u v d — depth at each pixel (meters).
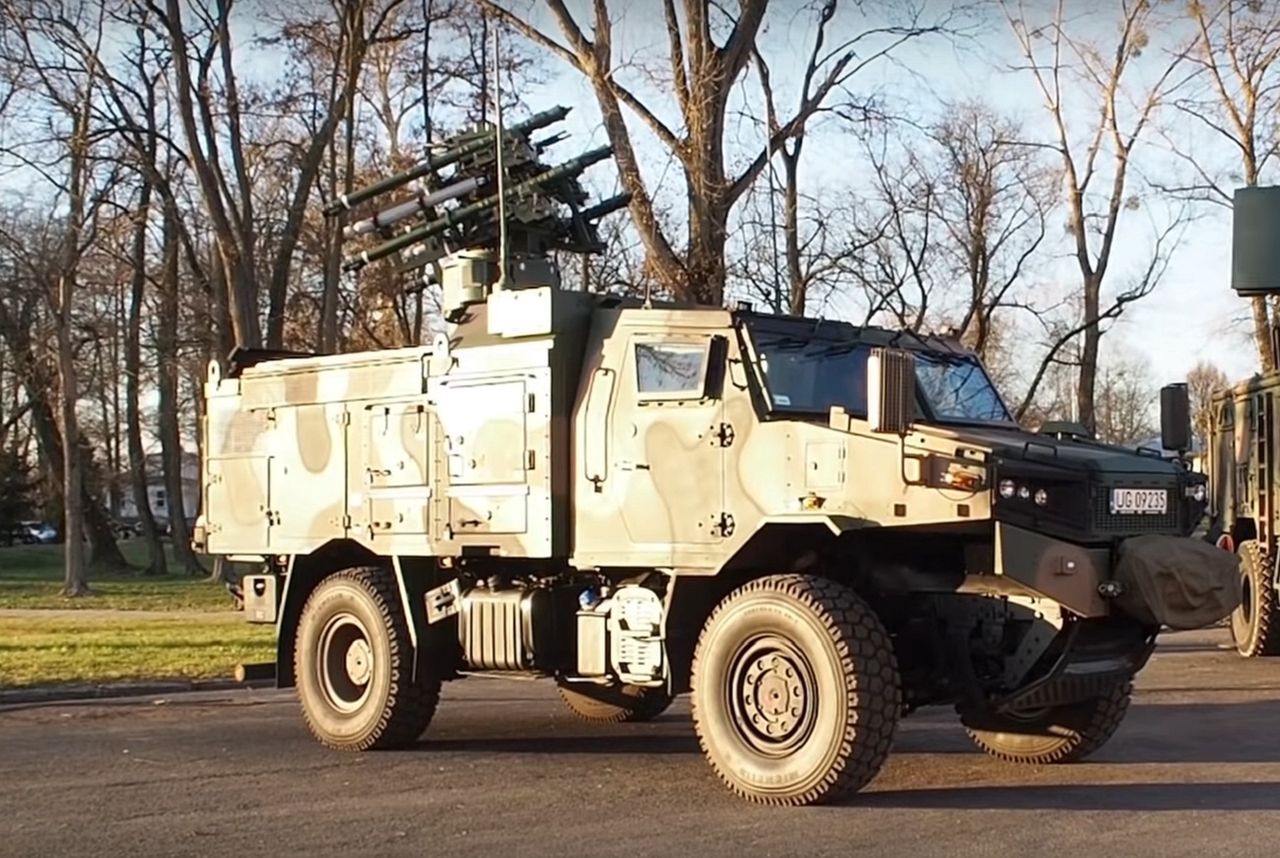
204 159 27.50
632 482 9.78
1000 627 9.04
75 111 29.64
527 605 10.47
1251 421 18.02
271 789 9.52
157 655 17.89
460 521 10.70
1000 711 9.32
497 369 10.54
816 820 8.34
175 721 12.96
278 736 11.95
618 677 9.97
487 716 13.11
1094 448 9.43
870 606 9.27
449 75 31.52
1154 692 14.36
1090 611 8.52
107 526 49.28
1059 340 33.16
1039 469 8.55
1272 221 17.27
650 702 12.55
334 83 28.12
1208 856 7.44
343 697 11.41
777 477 9.09
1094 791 9.19
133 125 29.80
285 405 12.16
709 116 20.64
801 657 8.69
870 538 9.20
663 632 9.62
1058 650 8.72
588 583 10.48
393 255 16.86
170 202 30.86
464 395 10.75
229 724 12.73
